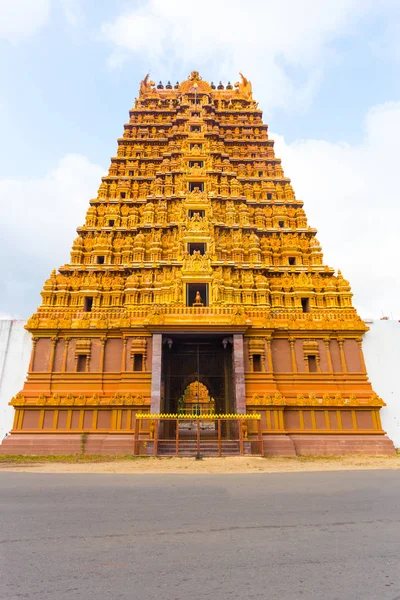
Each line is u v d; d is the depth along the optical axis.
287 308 36.84
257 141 51.25
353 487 13.37
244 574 5.99
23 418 28.58
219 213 41.84
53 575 5.96
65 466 21.17
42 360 30.59
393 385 31.19
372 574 6.00
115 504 10.62
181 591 5.41
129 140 50.19
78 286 37.06
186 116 52.00
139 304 35.75
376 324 33.09
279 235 42.41
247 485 13.88
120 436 27.72
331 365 31.05
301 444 27.86
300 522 8.81
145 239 40.28
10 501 11.05
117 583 5.67
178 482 14.71
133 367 30.23
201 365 31.78
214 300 34.09
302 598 5.18
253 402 28.56
